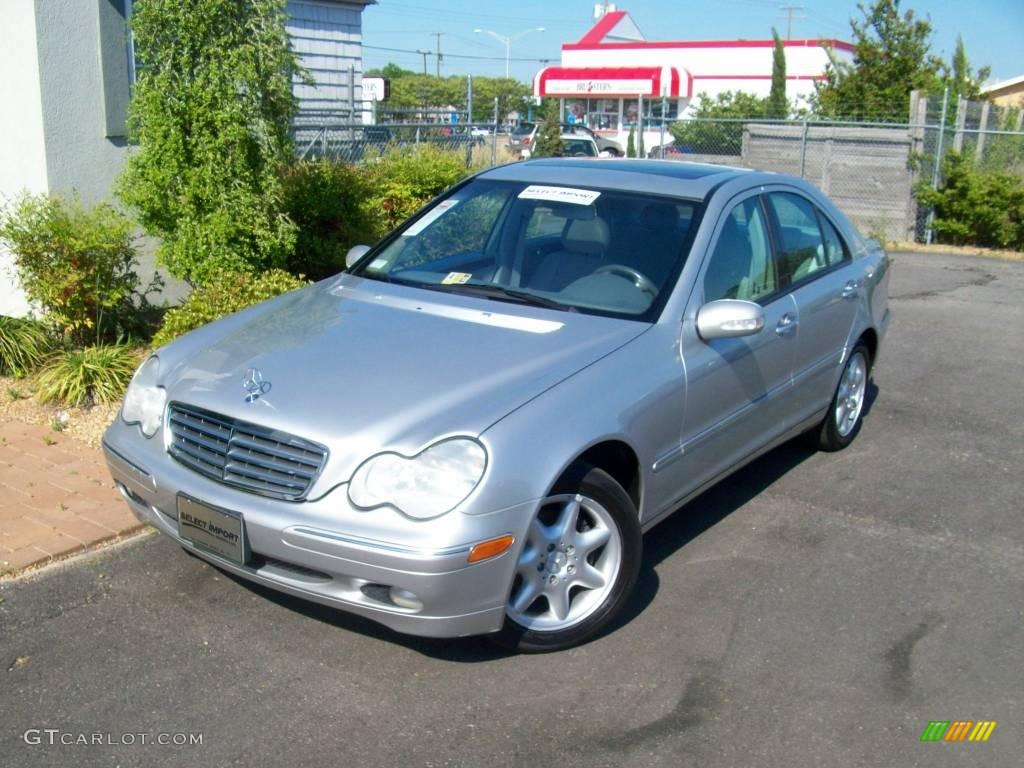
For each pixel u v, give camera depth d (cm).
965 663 394
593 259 470
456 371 385
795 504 546
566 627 388
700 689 369
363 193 939
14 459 553
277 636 395
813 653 397
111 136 771
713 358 449
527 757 329
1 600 414
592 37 5297
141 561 451
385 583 339
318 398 369
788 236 545
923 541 504
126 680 364
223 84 687
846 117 2352
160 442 395
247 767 321
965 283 1277
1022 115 2112
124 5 764
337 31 1831
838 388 603
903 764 332
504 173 547
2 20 724
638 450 403
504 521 345
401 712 350
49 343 694
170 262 730
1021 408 731
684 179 514
